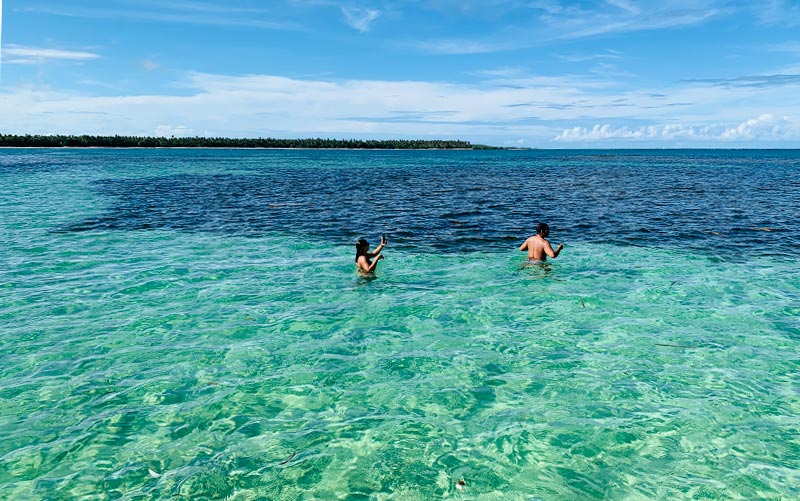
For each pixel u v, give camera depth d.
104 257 13.79
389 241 16.27
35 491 4.70
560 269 12.80
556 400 6.46
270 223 19.59
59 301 10.05
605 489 4.80
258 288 11.12
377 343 8.27
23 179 40.06
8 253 14.09
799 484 4.83
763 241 16.09
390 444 5.55
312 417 6.07
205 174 48.69
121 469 5.04
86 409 6.12
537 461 5.24
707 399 6.43
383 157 125.88
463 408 6.29
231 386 6.77
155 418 5.97
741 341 8.27
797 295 10.61
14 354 7.59
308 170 58.22
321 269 12.74
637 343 8.23
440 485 4.89
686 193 31.31
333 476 5.00
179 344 8.09
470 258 14.03
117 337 8.31
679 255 14.25
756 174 52.50
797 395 6.51
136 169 55.25
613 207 24.53
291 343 8.22
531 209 23.84
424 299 10.48
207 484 4.84
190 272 12.35
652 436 5.64
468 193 31.44
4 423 5.79
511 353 7.89
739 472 5.02
